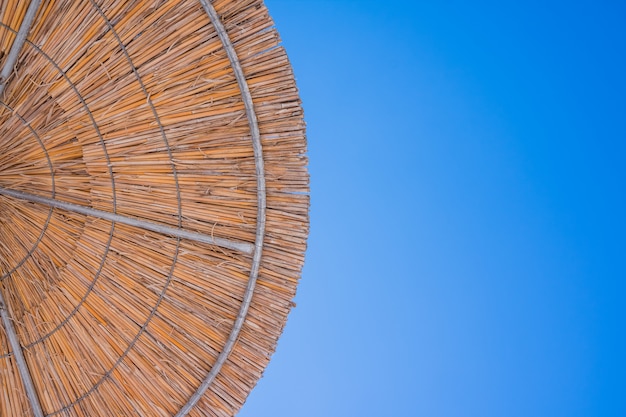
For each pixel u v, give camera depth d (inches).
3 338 122.1
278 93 107.0
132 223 115.5
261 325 115.7
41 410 120.4
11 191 118.5
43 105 112.2
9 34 106.4
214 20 102.9
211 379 116.5
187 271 116.5
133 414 119.6
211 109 108.6
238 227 113.7
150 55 106.7
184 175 112.8
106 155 113.0
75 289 120.4
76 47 107.3
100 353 120.3
